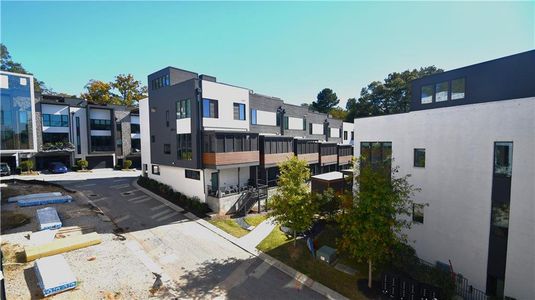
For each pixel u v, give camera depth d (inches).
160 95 964.0
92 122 1523.1
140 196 914.1
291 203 528.7
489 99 524.4
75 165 1456.7
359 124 632.4
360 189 436.8
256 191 855.1
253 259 525.3
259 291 420.2
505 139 402.6
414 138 528.1
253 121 1018.1
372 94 2112.5
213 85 844.6
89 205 768.9
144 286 408.5
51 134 1396.4
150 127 1034.1
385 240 410.3
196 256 523.8
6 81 690.8
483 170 431.2
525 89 483.2
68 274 386.6
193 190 855.1
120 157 1600.6
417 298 395.2
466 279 451.8
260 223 732.7
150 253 519.8
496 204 419.2
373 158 605.3
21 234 539.2
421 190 516.4
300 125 1323.8
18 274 399.5
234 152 809.5
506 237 408.8
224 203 780.6
